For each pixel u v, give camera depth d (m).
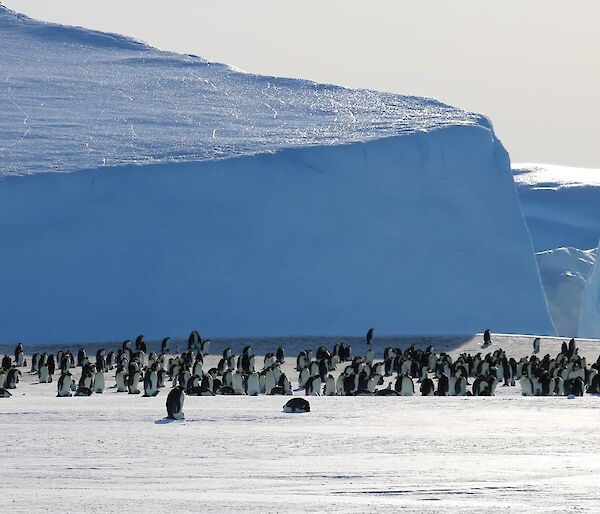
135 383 158.88
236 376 155.00
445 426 103.94
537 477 69.44
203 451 84.62
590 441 91.06
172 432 98.31
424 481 67.75
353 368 173.38
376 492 63.06
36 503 58.34
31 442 90.25
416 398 138.88
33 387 169.00
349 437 93.94
